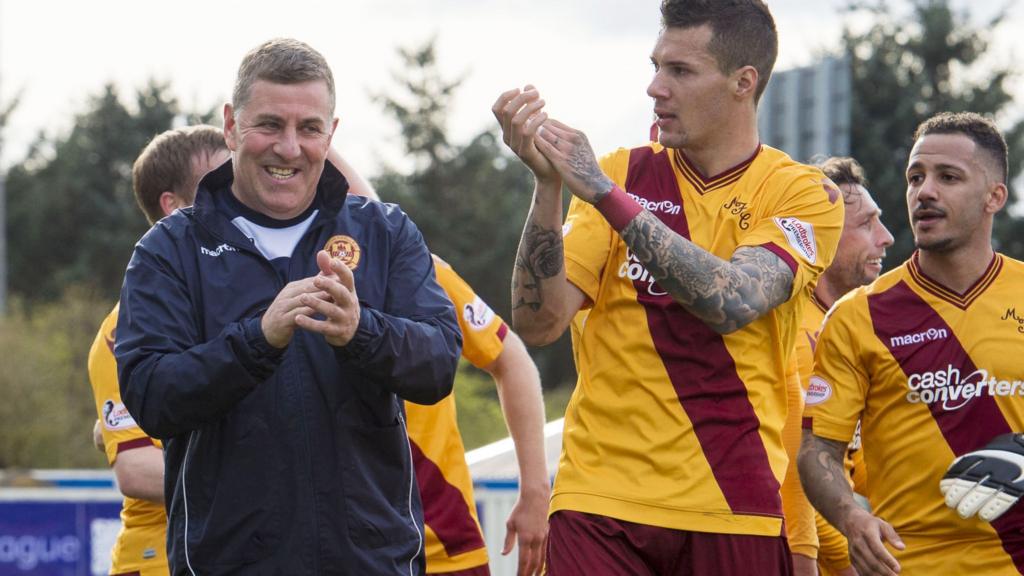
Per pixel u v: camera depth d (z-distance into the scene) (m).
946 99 50.72
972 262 7.14
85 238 66.56
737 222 6.30
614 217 5.94
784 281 6.10
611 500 6.21
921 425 7.12
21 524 16.48
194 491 5.57
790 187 6.33
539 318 6.34
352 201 5.94
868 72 50.12
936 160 7.10
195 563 5.56
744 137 6.38
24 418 41.88
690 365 6.20
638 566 6.20
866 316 7.24
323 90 5.64
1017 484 6.92
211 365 5.26
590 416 6.38
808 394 7.33
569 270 6.39
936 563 7.13
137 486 7.22
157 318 5.54
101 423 7.40
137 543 7.60
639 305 6.29
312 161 5.64
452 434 7.84
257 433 5.49
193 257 5.66
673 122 6.24
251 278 5.64
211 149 7.70
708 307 5.92
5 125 70.19
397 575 5.62
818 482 7.13
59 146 69.38
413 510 5.82
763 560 6.20
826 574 8.43
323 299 5.23
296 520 5.49
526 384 7.80
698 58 6.18
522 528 7.64
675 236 5.95
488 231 64.19
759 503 6.20
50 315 48.22
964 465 7.03
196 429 5.49
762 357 6.30
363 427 5.60
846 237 8.55
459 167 66.00
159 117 69.69
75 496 16.67
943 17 51.00
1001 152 7.16
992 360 7.03
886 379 7.18
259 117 5.55
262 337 5.23
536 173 6.10
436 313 5.79
